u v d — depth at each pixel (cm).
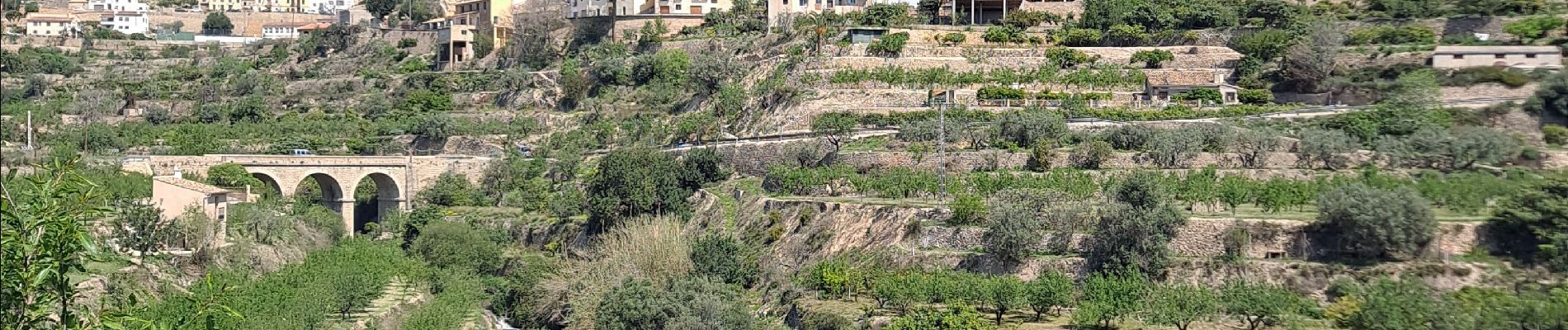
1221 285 13300
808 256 16675
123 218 15988
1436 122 18725
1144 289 12769
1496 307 11225
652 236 16725
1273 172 16725
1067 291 12950
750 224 18438
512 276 18800
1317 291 13000
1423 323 11012
